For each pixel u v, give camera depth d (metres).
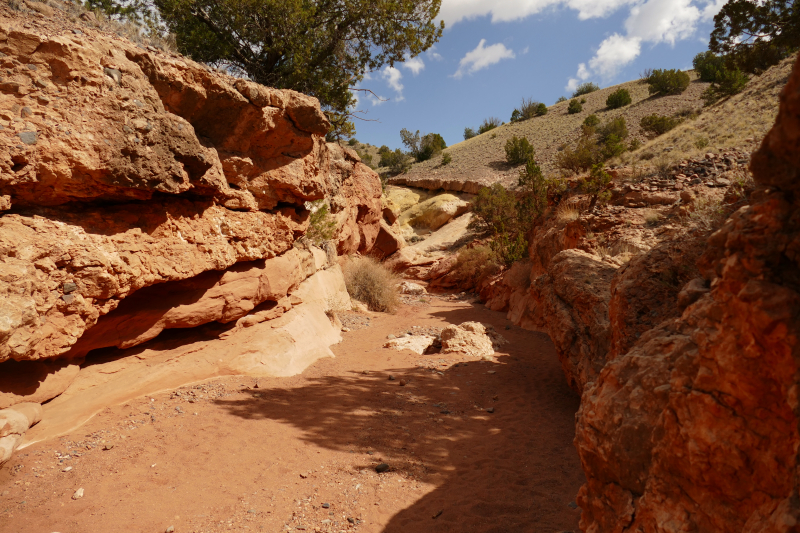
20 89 4.40
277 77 15.23
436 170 52.44
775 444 1.71
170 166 5.49
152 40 6.85
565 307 7.61
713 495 1.95
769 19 10.53
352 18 15.04
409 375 8.24
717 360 1.86
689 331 2.46
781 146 1.58
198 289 6.82
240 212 7.42
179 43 13.77
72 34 4.88
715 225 6.14
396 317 15.47
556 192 19.02
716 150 16.81
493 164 49.19
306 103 7.69
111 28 6.14
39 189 4.65
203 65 6.71
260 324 8.26
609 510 2.54
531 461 4.98
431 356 9.83
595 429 2.65
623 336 5.07
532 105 67.94
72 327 4.74
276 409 6.12
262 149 7.73
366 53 16.47
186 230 6.29
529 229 22.47
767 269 1.70
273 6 13.64
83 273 4.78
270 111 7.23
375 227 25.64
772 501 1.69
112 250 5.20
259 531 3.60
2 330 3.94
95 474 4.30
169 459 4.67
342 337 11.35
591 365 6.36
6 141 4.24
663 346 2.54
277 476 4.48
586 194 16.58
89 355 5.86
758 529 1.64
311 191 8.77
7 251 4.20
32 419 4.70
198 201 6.60
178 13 13.66
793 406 1.55
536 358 10.02
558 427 6.04
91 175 4.80
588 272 7.57
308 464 4.74
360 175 22.92
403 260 29.17
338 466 4.73
